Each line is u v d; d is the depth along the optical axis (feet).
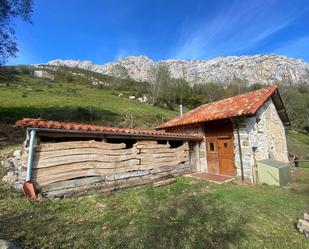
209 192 23.15
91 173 21.06
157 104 131.23
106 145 22.72
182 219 15.78
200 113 40.73
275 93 36.42
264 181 27.94
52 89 119.44
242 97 39.01
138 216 16.03
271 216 16.79
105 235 12.83
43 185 17.88
